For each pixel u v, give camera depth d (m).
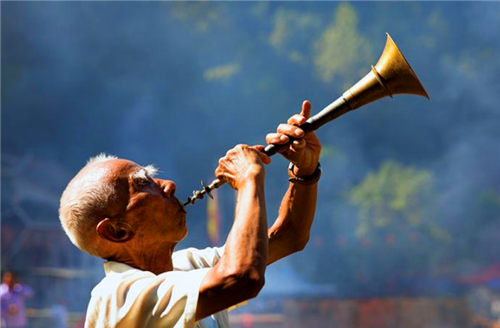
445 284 100.69
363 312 70.62
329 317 70.69
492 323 66.44
